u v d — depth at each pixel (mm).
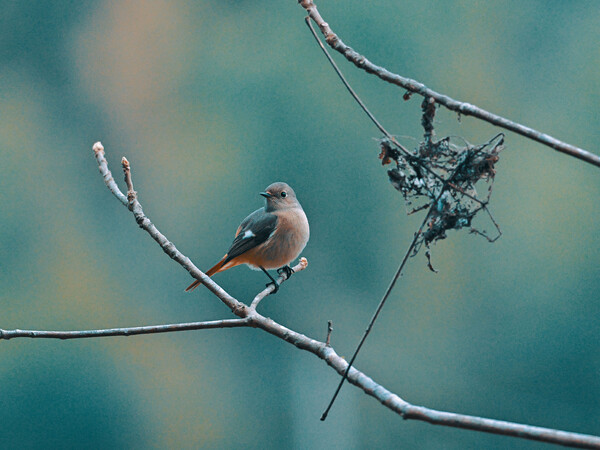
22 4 26844
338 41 3213
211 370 22281
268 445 21562
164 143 25844
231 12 27172
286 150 24250
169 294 23203
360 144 23797
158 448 20469
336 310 23547
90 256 23844
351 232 23828
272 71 25172
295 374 22406
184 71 26594
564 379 22688
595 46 25812
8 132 25625
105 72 27016
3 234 23734
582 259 23188
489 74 25625
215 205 24156
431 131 3330
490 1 26078
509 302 23297
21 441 20016
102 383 21188
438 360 23141
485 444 19312
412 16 25219
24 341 21250
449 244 23688
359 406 21484
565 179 24000
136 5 27125
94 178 25500
